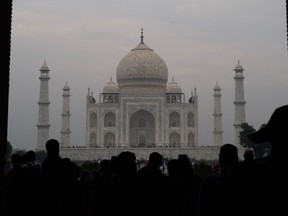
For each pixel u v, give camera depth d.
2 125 20.59
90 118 181.62
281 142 8.79
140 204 15.06
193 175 19.39
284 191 8.61
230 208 9.52
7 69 20.77
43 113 174.62
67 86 179.88
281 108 8.98
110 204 15.14
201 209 14.20
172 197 15.47
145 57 190.38
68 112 179.38
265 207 8.71
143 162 142.62
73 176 18.33
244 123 155.62
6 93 20.72
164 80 192.25
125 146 174.75
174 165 21.25
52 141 18.86
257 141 9.18
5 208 18.47
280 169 8.72
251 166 9.10
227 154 14.44
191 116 180.75
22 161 21.28
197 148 167.00
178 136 181.00
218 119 178.38
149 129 185.25
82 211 18.58
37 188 17.77
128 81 190.25
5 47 20.62
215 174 14.34
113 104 180.12
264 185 8.79
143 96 179.25
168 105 179.50
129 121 179.38
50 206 17.80
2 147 20.56
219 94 179.12
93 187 22.94
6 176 20.53
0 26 20.36
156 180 15.44
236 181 9.26
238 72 174.25
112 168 19.69
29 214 17.75
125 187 15.20
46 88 175.00
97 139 179.50
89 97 183.38
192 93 185.12
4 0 20.45
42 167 19.23
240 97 173.12
